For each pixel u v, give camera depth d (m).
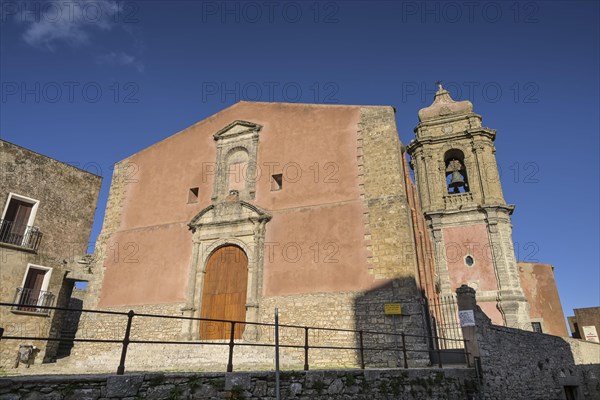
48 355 17.95
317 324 13.90
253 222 16.08
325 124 16.86
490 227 26.97
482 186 28.55
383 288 13.56
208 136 18.94
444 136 30.92
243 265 15.85
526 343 15.01
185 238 17.30
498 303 25.02
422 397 9.66
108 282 17.88
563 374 17.31
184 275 16.56
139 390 6.16
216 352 13.84
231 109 19.05
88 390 5.71
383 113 16.06
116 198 19.72
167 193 18.64
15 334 16.75
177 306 16.11
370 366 12.75
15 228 18.28
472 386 10.89
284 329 14.24
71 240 20.77
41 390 5.38
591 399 19.16
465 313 11.84
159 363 14.54
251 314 14.66
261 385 7.38
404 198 14.55
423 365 12.23
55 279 18.64
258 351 13.76
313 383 8.02
